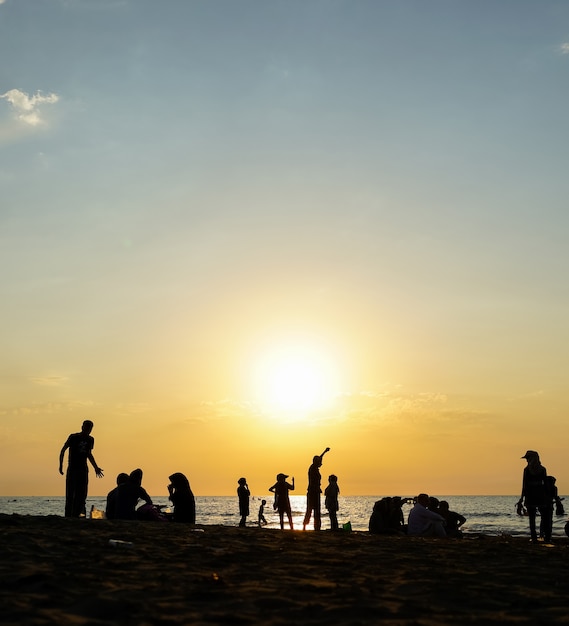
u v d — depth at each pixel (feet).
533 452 55.72
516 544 49.24
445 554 36.99
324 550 36.60
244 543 38.29
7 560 27.76
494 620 19.27
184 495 58.80
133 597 21.30
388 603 21.54
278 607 20.63
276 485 74.95
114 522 47.03
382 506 63.05
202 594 21.91
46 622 17.49
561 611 20.81
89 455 55.98
